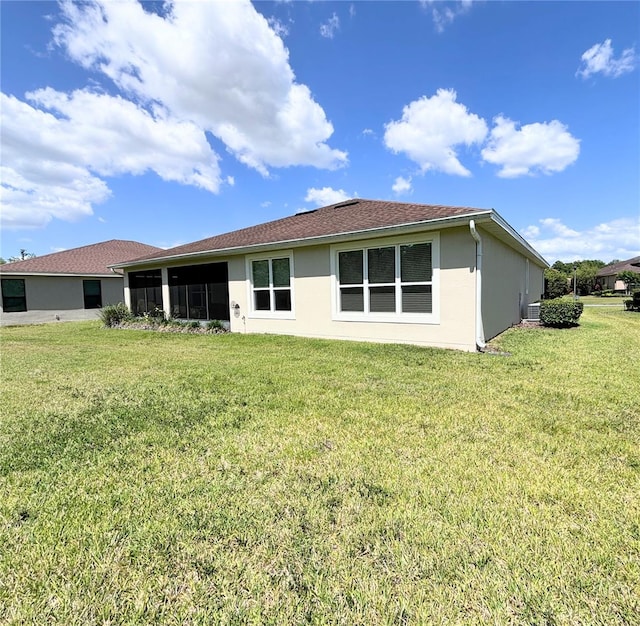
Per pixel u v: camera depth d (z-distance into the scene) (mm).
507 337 8766
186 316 12727
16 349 8555
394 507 2137
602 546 1805
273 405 4047
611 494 2244
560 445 2932
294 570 1680
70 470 2658
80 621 1443
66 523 2041
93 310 19141
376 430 3287
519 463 2648
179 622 1434
